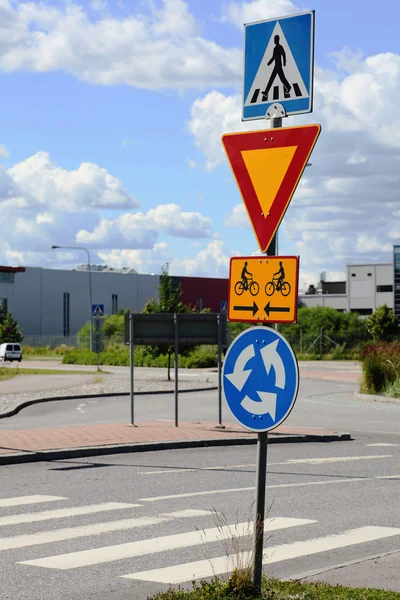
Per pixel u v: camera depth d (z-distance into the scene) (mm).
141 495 10922
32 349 90375
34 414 24578
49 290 105250
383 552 7977
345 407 27578
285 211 5855
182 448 16094
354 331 76188
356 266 125062
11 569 7273
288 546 8203
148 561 7551
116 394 32375
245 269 5883
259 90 6035
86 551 7918
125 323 19172
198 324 19344
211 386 36781
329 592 6250
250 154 6004
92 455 14914
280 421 5777
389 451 16031
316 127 5766
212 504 10312
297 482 12109
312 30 5855
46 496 10820
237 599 5828
